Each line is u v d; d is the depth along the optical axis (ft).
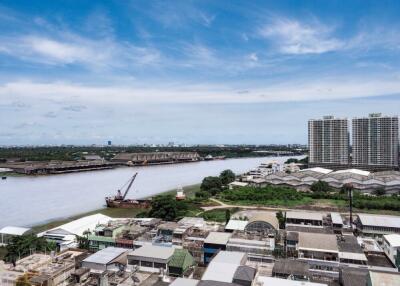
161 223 409.69
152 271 266.36
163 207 507.71
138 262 271.90
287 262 263.70
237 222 399.03
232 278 226.38
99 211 605.73
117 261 277.44
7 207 622.95
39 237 367.25
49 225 502.38
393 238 341.21
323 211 571.28
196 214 542.98
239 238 320.91
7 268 289.12
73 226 419.13
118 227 382.42
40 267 266.98
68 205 650.43
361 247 323.37
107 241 359.87
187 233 362.33
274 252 303.27
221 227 408.26
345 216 516.73
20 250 328.70
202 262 323.37
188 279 228.63
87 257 288.71
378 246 361.51
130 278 247.91
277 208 596.29
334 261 282.97
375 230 413.59
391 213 554.46
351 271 252.83
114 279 248.32
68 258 293.02
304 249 292.20
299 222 424.87
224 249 317.42
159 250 285.23
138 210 615.98
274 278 234.38
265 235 333.42
